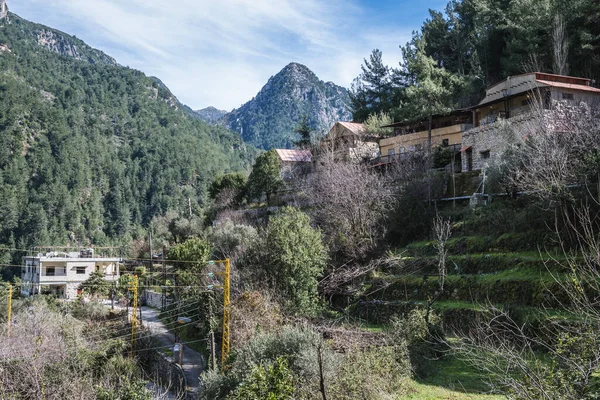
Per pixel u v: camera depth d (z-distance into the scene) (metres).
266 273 29.95
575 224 21.77
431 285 26.48
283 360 15.02
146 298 56.16
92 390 17.41
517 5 47.72
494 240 26.72
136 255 74.06
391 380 15.68
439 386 16.17
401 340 18.47
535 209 25.14
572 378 8.49
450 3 62.88
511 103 38.25
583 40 39.50
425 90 44.28
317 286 31.39
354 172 38.66
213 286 28.88
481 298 23.33
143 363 35.06
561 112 29.02
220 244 40.03
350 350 17.03
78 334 32.19
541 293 20.33
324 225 37.12
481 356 10.01
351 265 33.22
